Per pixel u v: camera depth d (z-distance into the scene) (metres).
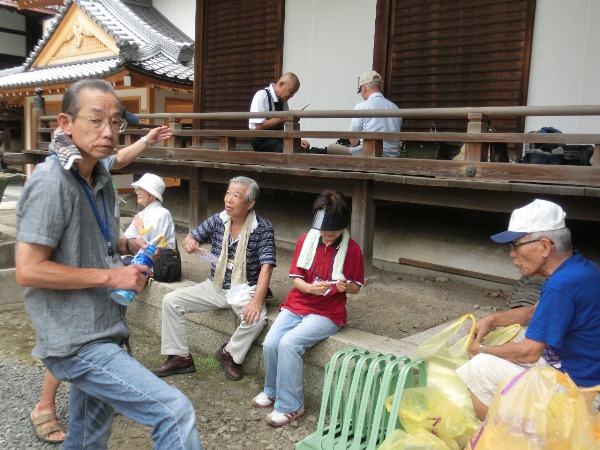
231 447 3.15
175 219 8.35
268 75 7.87
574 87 5.41
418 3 6.34
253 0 7.92
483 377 2.51
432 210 6.61
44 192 1.94
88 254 2.10
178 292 4.03
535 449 2.04
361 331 3.68
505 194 4.37
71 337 2.02
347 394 3.04
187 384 3.93
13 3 18.66
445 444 2.46
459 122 6.17
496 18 5.81
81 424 2.36
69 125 2.06
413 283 5.34
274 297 4.62
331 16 7.11
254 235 3.91
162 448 1.97
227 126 8.45
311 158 5.23
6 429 3.26
